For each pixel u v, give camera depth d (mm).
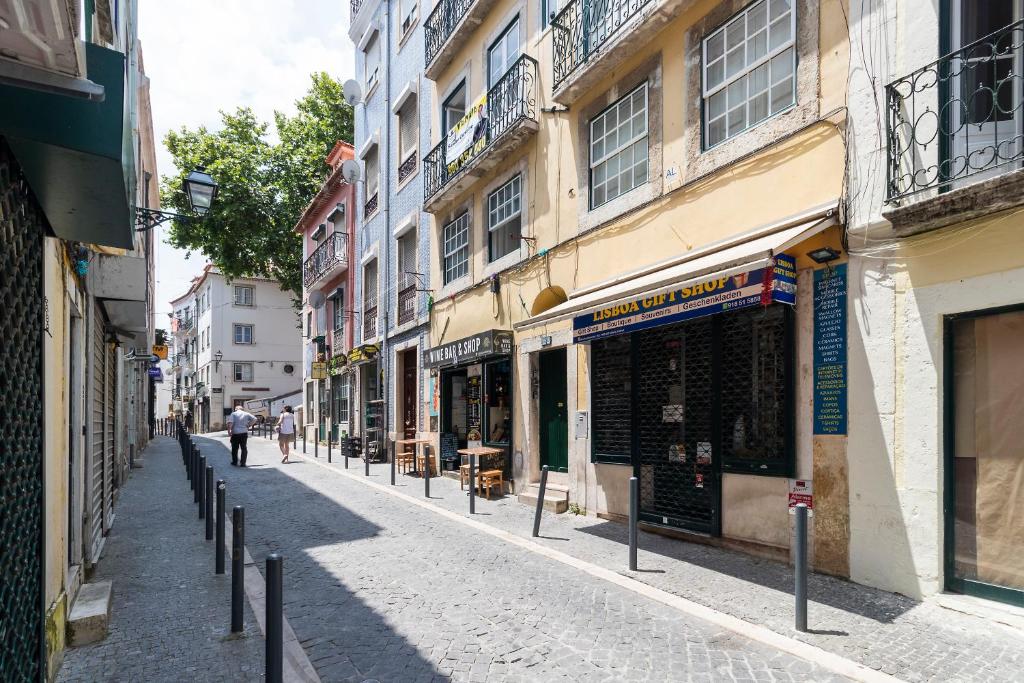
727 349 6531
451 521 8281
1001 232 4355
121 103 2867
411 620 4711
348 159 20312
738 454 6355
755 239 6145
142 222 8664
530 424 9922
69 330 4762
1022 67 4660
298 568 6152
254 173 26062
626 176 8297
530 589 5387
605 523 7828
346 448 15555
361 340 18734
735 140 6559
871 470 5074
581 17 8773
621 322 6695
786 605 4766
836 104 5547
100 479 7301
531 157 10250
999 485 4500
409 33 15852
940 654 3846
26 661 3152
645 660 3941
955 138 4805
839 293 5387
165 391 61375
